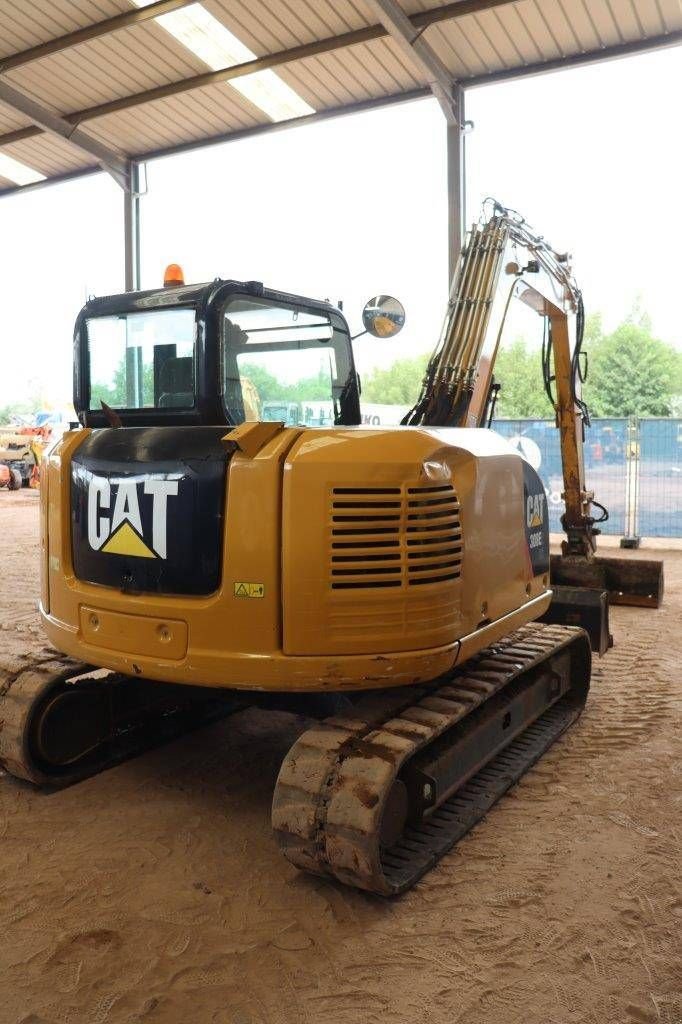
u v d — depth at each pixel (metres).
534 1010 2.27
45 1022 2.22
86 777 3.77
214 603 2.91
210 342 3.13
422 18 9.59
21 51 11.62
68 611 3.32
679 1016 2.25
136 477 3.06
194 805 3.52
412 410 4.33
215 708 4.49
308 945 2.56
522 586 3.76
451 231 10.97
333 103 12.13
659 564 7.11
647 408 34.22
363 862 2.64
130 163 14.51
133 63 11.65
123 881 2.92
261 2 9.95
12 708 3.52
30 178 16.19
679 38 9.61
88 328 3.54
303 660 2.85
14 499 16.94
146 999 2.31
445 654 3.01
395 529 2.88
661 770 3.84
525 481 3.83
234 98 12.32
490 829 3.29
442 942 2.57
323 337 3.82
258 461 2.84
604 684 5.09
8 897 2.81
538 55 10.24
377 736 2.89
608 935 2.60
